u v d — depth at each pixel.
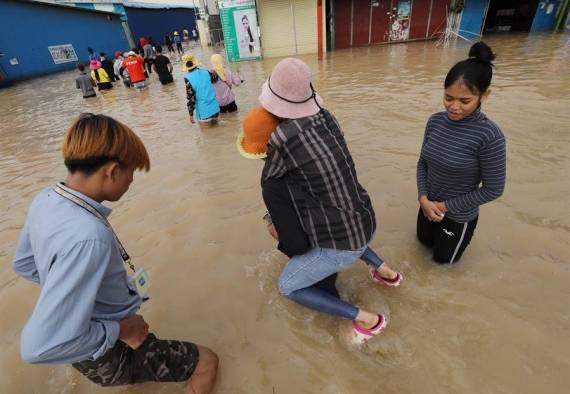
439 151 2.07
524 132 4.71
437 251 2.48
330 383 1.87
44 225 1.18
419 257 2.67
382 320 1.94
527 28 17.70
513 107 5.77
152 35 31.39
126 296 1.49
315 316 2.28
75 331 1.09
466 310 2.20
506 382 1.79
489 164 1.88
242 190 3.91
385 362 1.94
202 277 2.69
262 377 1.93
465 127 1.92
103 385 1.57
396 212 3.25
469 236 2.30
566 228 2.83
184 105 8.41
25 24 19.11
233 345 2.13
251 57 16.53
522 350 1.94
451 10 17.14
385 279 2.37
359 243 1.75
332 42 17.88
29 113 9.75
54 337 1.06
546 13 16.70
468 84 1.71
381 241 2.88
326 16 16.52
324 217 1.66
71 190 1.26
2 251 3.24
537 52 11.04
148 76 13.70
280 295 2.46
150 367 1.63
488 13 18.64
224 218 3.41
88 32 23.23
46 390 1.94
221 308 2.40
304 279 1.90
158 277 2.72
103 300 1.37
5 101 12.47
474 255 2.63
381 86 8.23
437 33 17.83
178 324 2.30
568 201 3.16
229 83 7.12
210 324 2.29
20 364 2.10
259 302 2.42
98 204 1.29
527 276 2.41
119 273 1.39
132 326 1.43
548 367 1.84
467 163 1.97
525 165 3.84
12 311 2.51
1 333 2.34
